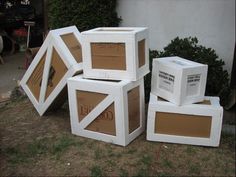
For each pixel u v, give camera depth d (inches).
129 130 138.9
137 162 127.3
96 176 119.3
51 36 150.3
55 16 202.5
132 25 208.2
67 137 146.5
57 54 150.0
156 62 141.8
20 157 131.6
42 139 145.5
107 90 132.6
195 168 123.7
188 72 130.6
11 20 312.8
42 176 120.4
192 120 134.9
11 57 287.1
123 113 132.3
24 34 304.2
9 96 195.8
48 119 165.8
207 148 136.9
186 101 134.6
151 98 142.3
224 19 180.1
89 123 142.5
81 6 196.9
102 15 199.9
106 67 136.6
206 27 185.6
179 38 191.5
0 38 267.1
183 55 172.9
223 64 175.5
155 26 200.5
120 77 135.6
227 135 145.5
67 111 175.5
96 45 135.3
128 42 129.7
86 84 137.4
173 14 193.0
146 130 146.6
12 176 120.4
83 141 142.9
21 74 239.0
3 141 144.4
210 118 133.3
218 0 179.2
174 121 136.6
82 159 130.0
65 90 155.6
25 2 331.6
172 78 134.2
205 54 172.9
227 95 172.2
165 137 139.0
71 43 153.9
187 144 138.5
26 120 165.2
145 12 201.8
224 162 127.8
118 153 133.2
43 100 163.0
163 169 123.3
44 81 158.4
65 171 123.0
